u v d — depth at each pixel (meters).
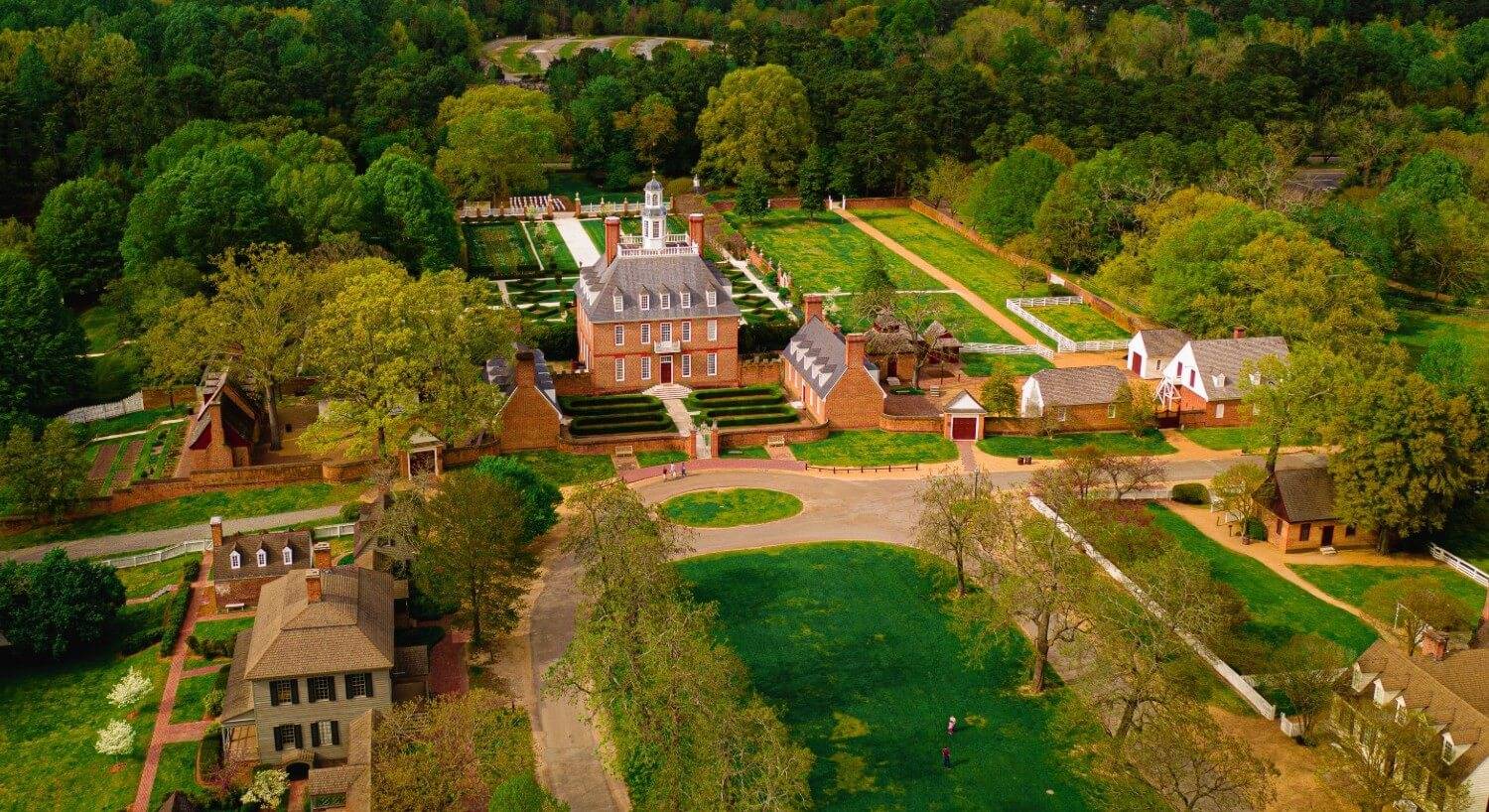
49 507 111.56
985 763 81.00
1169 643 80.19
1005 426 133.75
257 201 157.88
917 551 106.44
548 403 126.38
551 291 177.00
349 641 81.31
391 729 75.62
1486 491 116.00
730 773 67.56
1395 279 187.75
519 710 86.00
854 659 92.12
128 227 159.38
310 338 122.50
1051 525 89.38
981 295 180.25
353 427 120.62
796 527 112.69
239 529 110.50
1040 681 88.56
